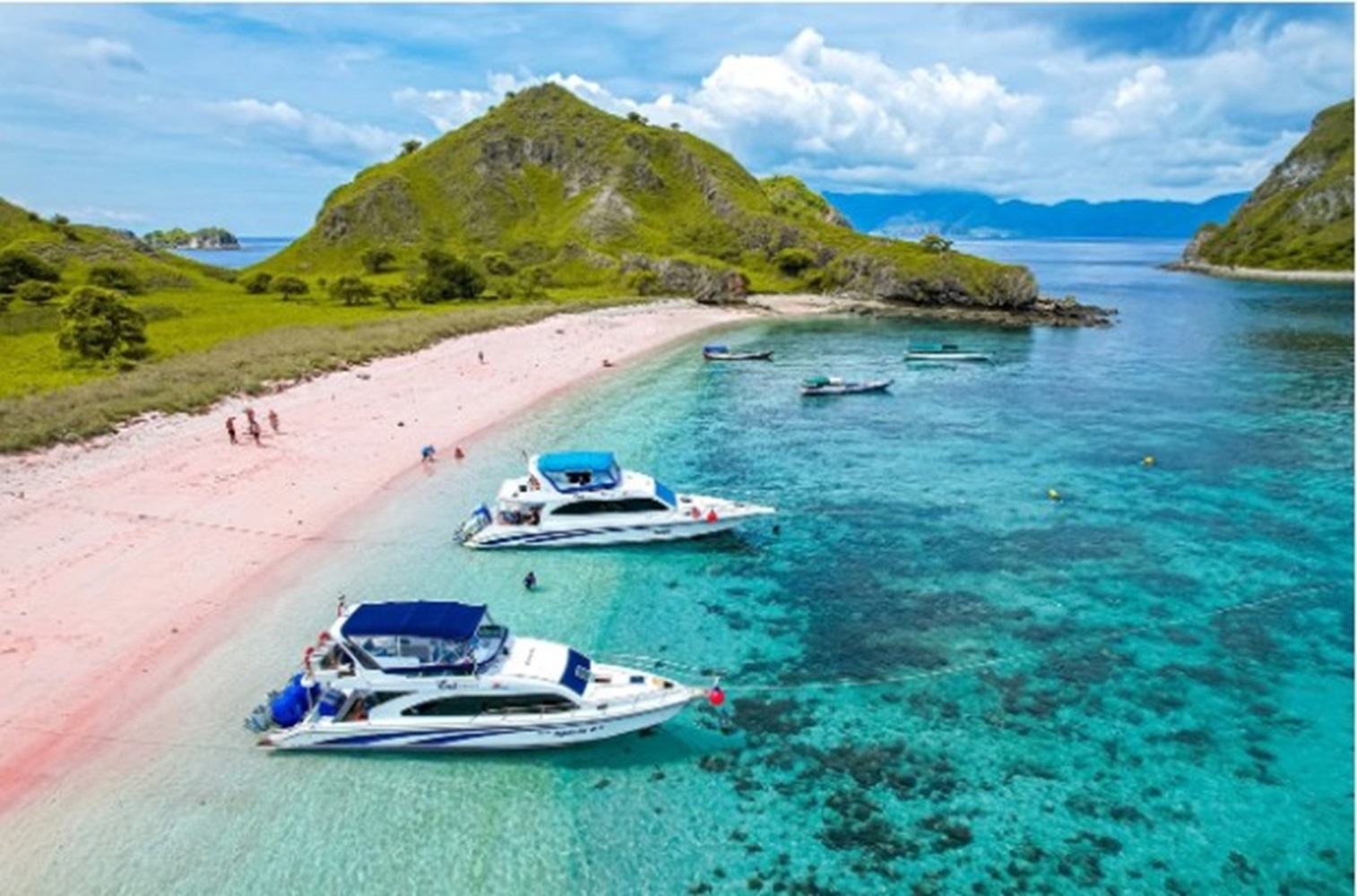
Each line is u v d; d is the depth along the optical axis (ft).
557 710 71.97
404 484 132.57
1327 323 368.68
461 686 71.36
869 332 341.00
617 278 485.97
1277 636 92.38
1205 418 188.44
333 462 140.56
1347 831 64.23
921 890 58.75
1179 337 326.24
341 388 191.62
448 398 191.52
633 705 72.49
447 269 395.14
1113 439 169.78
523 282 439.22
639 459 153.79
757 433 174.40
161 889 56.34
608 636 91.25
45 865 57.67
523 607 96.17
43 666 78.48
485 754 71.51
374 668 71.46
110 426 145.69
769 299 446.19
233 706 74.69
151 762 67.77
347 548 108.06
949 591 102.94
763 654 88.69
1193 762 72.18
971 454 159.12
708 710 79.05
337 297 375.04
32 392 173.47
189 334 263.49
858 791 68.49
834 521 124.67
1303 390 220.02
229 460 137.39
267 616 89.86
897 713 78.95
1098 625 94.99
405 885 57.67
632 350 279.69
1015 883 59.36
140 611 89.04
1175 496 135.13
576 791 67.72
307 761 69.36
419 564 104.94
